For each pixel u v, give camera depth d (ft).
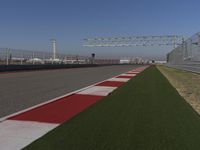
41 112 26.05
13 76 73.87
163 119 23.65
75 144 16.56
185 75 88.53
